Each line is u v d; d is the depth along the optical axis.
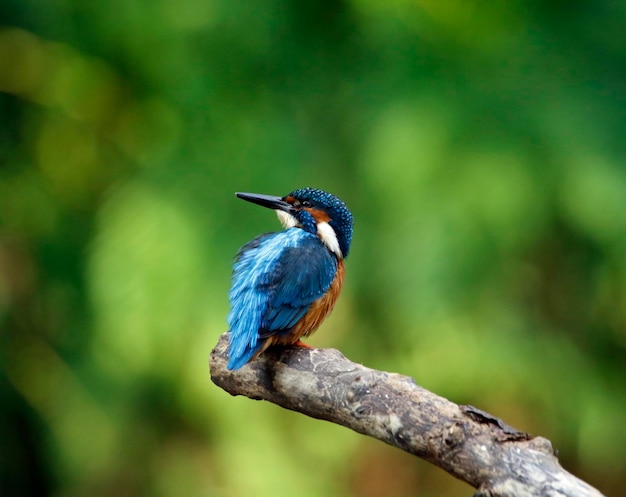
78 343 13.89
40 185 14.32
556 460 5.15
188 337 12.14
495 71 11.77
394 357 12.23
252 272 7.45
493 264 11.19
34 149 14.67
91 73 13.98
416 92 11.59
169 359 12.43
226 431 12.60
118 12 12.76
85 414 13.44
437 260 11.10
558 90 11.52
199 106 12.59
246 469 12.62
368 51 12.69
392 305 11.81
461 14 12.22
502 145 11.13
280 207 8.74
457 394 12.12
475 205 11.02
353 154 12.27
